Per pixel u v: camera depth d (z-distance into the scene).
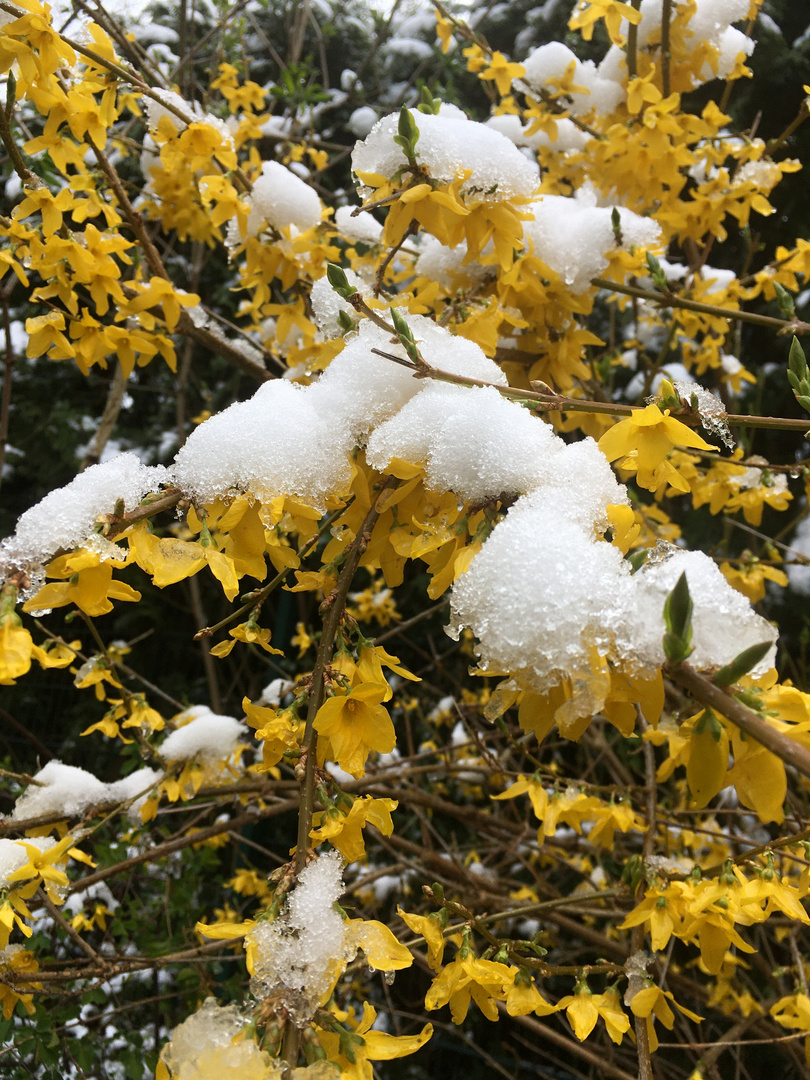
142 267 0.66
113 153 0.89
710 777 0.25
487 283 0.50
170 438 1.38
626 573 0.26
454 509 0.32
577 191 0.65
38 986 0.54
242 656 1.35
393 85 1.29
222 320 0.73
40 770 0.59
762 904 0.37
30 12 0.42
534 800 0.51
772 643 0.24
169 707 1.34
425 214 0.37
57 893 0.47
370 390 0.36
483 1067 1.01
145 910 0.77
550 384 0.53
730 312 0.49
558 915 0.68
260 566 0.32
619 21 0.58
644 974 0.38
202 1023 0.25
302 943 0.28
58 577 0.28
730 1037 0.61
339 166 1.33
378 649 0.32
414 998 1.06
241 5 0.90
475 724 0.82
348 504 0.37
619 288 0.50
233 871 0.95
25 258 0.52
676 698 0.67
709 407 0.36
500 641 0.27
